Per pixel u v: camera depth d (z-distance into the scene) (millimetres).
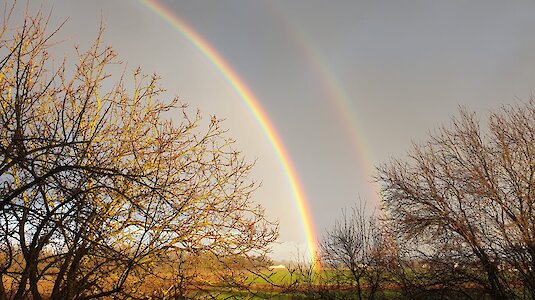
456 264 16312
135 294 7520
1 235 6047
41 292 7082
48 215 5656
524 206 15477
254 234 9281
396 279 17938
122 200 7395
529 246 14945
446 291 16484
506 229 15398
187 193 8398
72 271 6656
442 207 16828
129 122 8336
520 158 16062
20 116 6090
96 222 6945
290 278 12328
